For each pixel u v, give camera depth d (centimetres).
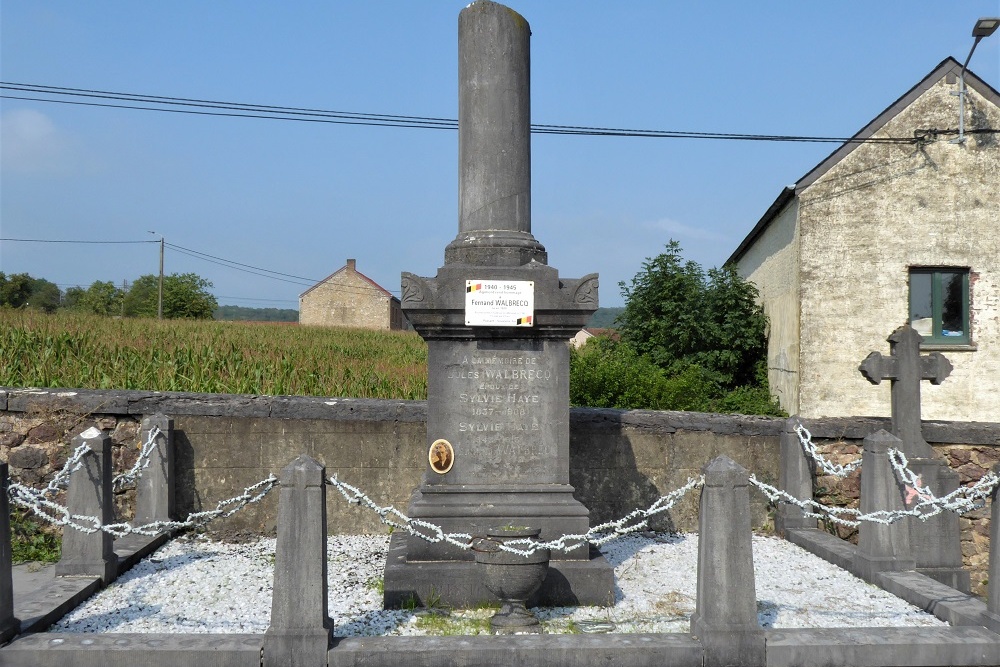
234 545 901
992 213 1767
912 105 1767
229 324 3133
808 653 544
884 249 1772
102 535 727
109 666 527
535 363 709
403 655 533
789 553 877
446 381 704
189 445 953
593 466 983
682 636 558
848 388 1764
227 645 534
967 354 1762
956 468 1027
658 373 1492
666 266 2192
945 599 655
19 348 1458
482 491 700
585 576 675
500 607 659
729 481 550
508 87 709
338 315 5828
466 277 683
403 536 795
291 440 960
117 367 1363
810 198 1775
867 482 775
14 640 544
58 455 946
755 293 2147
